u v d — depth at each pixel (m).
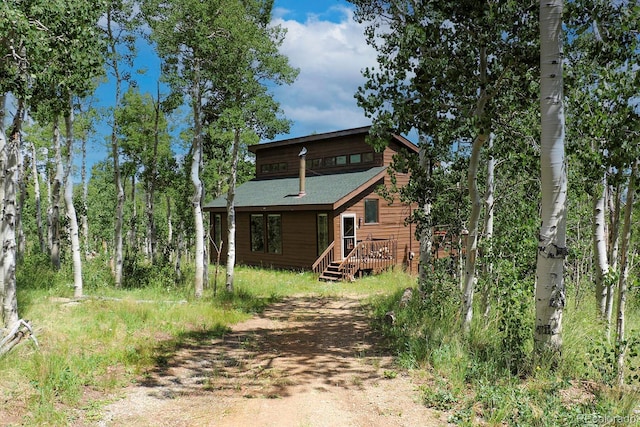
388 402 5.63
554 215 6.11
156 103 16.92
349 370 7.08
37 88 8.45
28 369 6.07
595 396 5.41
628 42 5.97
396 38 8.70
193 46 12.95
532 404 5.22
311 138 25.91
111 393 5.98
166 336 9.01
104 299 11.38
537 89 7.41
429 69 7.07
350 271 20.09
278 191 24.81
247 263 25.64
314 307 13.70
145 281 15.38
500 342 7.18
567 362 6.25
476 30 7.09
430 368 6.80
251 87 13.86
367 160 23.69
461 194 10.37
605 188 8.96
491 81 7.43
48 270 14.85
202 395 6.08
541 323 6.28
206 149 18.78
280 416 5.34
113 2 12.97
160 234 27.89
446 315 9.27
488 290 8.72
